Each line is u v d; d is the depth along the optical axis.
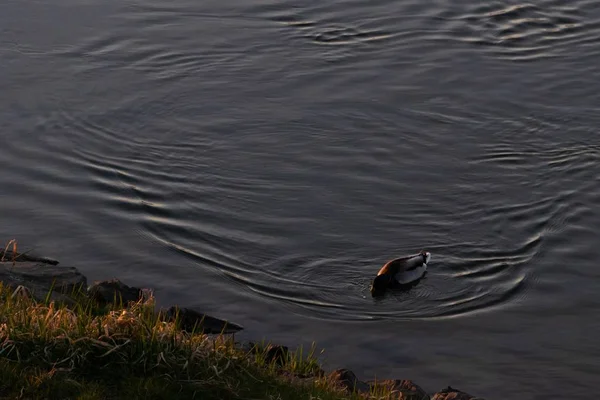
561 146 22.19
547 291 16.67
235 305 15.85
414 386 12.53
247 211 19.34
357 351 14.68
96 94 24.05
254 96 24.28
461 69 25.77
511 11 29.22
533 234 18.64
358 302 16.27
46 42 26.42
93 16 28.03
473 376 14.07
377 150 22.02
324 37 27.38
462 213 19.47
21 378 9.27
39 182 19.95
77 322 10.19
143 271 16.83
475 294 16.58
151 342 9.96
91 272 16.67
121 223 18.48
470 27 28.16
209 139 22.33
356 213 19.39
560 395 13.65
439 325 15.55
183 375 9.77
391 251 18.12
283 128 22.83
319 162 21.44
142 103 23.72
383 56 26.39
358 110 23.64
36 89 24.11
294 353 14.28
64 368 9.55
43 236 17.83
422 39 27.39
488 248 18.20
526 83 25.06
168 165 21.11
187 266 17.06
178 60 25.88
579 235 18.58
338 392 10.74
